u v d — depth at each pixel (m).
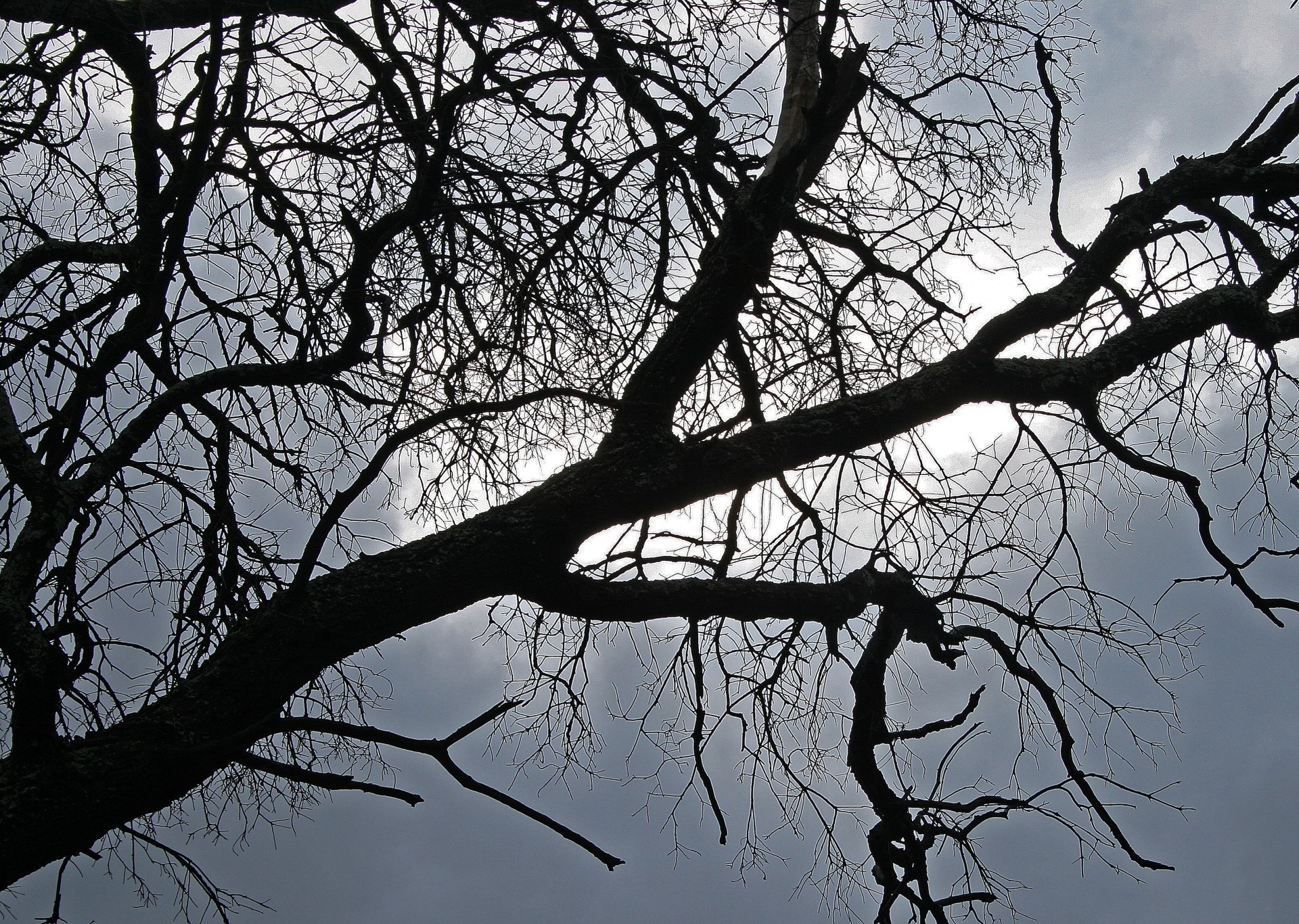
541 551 4.27
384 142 4.84
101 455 3.95
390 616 4.05
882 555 5.09
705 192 6.00
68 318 4.67
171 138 4.70
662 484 4.43
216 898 4.25
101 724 4.67
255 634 3.90
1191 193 5.65
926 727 5.34
